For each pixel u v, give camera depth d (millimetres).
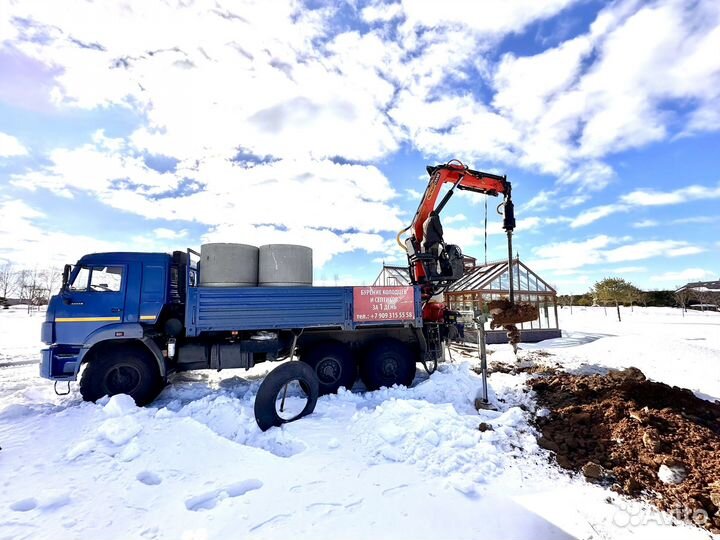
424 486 3004
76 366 5449
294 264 6301
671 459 3143
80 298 5574
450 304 13008
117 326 5535
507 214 7258
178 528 2457
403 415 4297
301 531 2410
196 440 3797
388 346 6305
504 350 9773
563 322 20312
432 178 7352
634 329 15195
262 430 4363
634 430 3768
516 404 5246
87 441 3648
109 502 2775
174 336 5863
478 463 3383
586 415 4234
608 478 3197
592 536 2441
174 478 3131
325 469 3275
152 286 5781
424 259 7234
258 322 5723
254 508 2652
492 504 2781
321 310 5973
